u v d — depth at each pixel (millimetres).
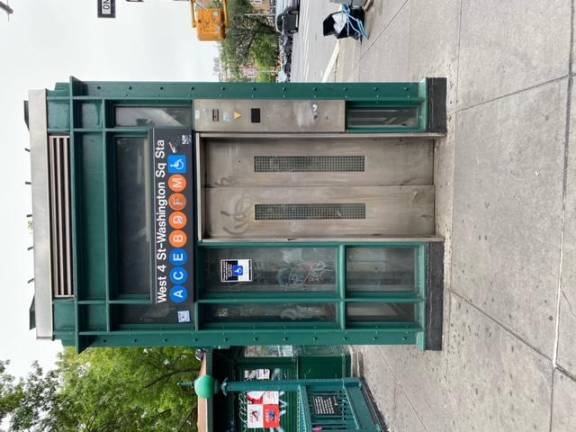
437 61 4891
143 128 4418
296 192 4762
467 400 4090
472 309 3998
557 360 2904
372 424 6906
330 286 4750
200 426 8484
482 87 3869
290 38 21562
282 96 4641
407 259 4770
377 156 4797
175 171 4371
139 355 11250
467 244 4105
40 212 4387
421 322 4672
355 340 4695
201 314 4633
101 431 9508
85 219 4461
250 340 4660
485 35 3826
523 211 3281
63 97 4363
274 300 4633
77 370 10633
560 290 2881
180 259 4402
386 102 4660
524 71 3273
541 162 3078
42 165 4359
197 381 7664
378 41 7324
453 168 4395
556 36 2938
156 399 11156
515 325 3363
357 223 4789
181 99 4496
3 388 8375
